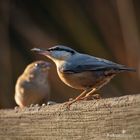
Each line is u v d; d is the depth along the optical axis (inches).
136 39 482.9
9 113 270.5
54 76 487.2
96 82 280.2
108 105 217.0
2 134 274.4
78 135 231.1
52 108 245.8
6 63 485.7
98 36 495.2
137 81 474.0
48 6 507.8
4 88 481.4
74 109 233.3
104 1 496.1
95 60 280.2
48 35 500.4
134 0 497.4
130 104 208.2
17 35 504.7
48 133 247.1
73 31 497.4
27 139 259.9
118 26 491.2
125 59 483.5
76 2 501.7
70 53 292.7
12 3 509.0
